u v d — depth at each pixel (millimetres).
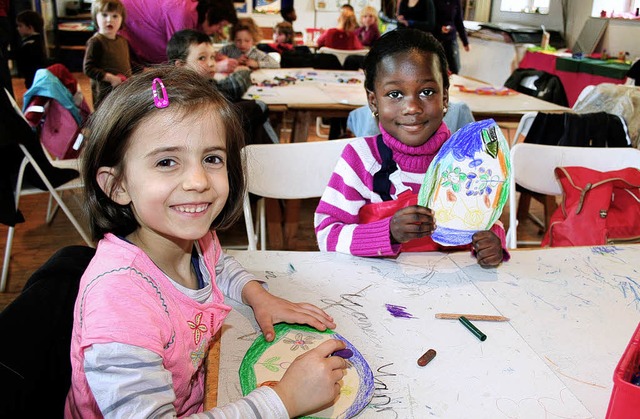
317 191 1706
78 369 702
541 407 740
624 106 2791
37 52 4621
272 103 2816
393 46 1219
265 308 933
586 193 1576
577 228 1574
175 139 713
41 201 3350
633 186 1595
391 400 743
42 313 754
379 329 907
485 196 1042
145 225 801
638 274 1136
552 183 1816
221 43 4773
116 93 748
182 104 723
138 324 673
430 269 1127
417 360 830
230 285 1010
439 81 1228
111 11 3465
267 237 2674
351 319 935
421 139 1258
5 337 678
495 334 902
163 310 738
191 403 878
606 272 1141
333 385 718
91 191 777
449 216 1062
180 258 865
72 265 861
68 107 2617
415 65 1194
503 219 3172
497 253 1123
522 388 777
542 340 892
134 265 736
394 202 1264
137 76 769
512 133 4387
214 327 850
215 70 3041
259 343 858
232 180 872
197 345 812
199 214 747
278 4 7242
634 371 704
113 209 786
